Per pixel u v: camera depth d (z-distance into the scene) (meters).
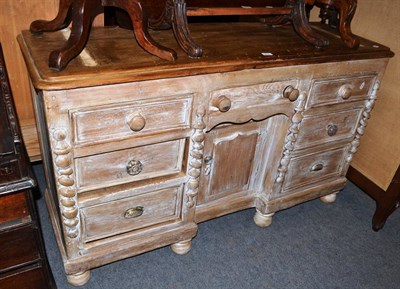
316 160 1.51
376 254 1.50
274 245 1.48
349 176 1.78
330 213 1.70
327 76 1.26
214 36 1.26
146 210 1.18
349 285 1.34
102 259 1.17
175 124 1.04
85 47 1.00
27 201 0.85
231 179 1.39
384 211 1.57
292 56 1.14
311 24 1.59
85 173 1.00
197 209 1.37
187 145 1.11
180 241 1.32
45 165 1.25
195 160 1.14
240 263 1.38
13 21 1.28
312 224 1.62
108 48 1.02
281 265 1.39
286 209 1.69
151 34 1.17
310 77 1.22
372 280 1.37
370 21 1.57
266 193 1.48
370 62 1.34
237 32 1.34
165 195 1.18
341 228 1.61
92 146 0.94
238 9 1.17
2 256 0.89
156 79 0.93
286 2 1.32
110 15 1.35
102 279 1.26
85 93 0.86
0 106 0.88
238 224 1.56
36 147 1.55
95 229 1.12
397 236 1.61
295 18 1.30
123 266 1.32
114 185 1.07
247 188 1.48
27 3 1.28
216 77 1.03
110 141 0.96
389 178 1.57
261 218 1.53
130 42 1.08
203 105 1.06
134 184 1.10
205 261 1.37
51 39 1.06
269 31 1.41
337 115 1.41
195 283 1.28
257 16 1.69
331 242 1.53
